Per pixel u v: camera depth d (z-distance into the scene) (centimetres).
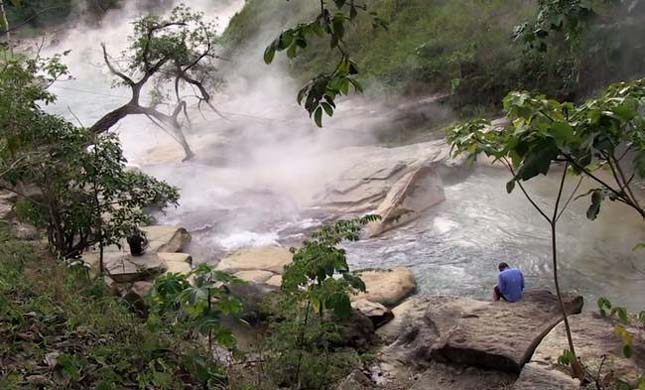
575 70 1784
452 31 2388
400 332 899
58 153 888
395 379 771
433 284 1130
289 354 703
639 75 1625
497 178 1616
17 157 859
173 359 524
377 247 1298
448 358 771
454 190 1562
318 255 680
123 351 504
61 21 3509
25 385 461
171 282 494
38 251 870
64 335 547
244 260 1193
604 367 673
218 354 697
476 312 849
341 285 686
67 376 473
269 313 813
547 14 777
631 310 989
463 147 460
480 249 1253
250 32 3019
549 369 678
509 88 2062
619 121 359
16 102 885
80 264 823
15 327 529
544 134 357
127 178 955
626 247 1202
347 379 709
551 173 1588
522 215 1388
